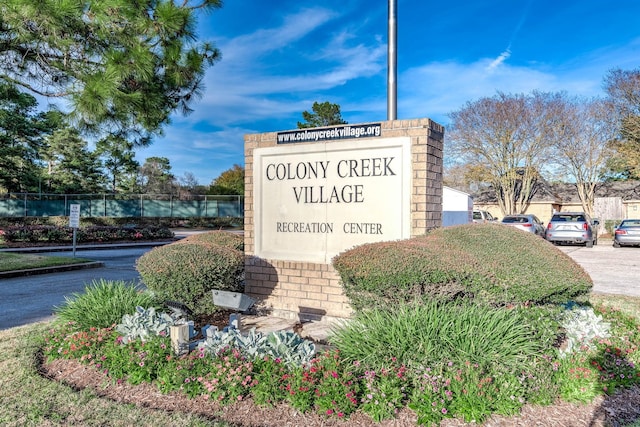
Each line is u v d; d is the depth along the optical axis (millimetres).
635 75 26516
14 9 6516
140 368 3781
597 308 5625
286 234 6441
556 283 4285
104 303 5070
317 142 6199
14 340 5043
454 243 4980
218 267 5586
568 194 35938
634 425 3180
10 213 28078
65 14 6809
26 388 3695
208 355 3820
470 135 32094
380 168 5766
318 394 3250
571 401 3502
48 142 35188
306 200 6281
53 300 8016
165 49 8789
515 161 31734
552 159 30641
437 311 3846
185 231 31250
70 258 13188
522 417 3213
